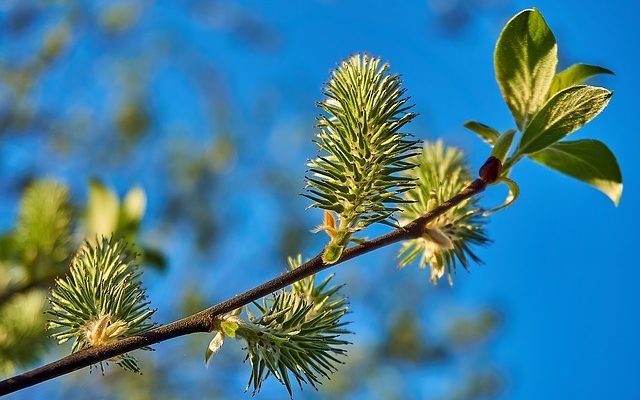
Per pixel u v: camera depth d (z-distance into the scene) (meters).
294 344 0.42
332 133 0.42
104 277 0.42
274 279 0.42
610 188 0.45
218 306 0.42
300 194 0.42
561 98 0.43
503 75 0.44
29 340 0.50
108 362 0.42
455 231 0.45
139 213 0.54
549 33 0.44
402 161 0.42
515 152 0.44
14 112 1.70
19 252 0.52
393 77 0.42
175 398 1.32
